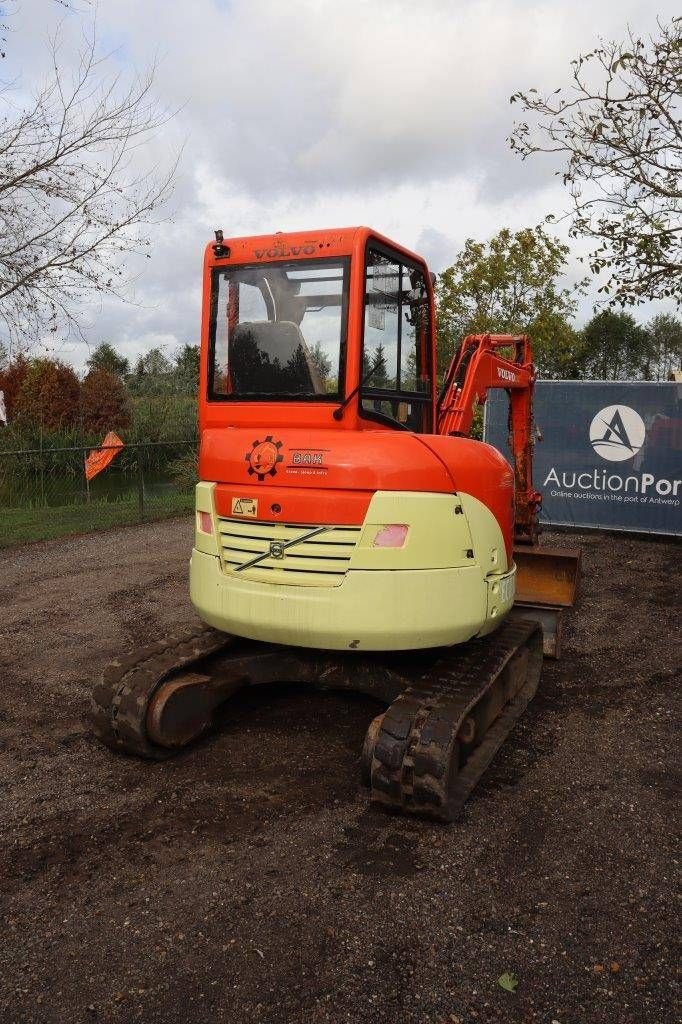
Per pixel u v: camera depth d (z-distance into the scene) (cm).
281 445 422
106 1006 268
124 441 1973
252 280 450
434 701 400
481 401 625
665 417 1148
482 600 433
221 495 441
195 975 282
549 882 335
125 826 384
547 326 1744
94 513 1427
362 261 421
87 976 283
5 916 318
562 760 454
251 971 283
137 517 1387
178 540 1184
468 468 434
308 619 409
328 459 408
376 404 450
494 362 649
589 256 750
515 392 759
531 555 750
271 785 424
